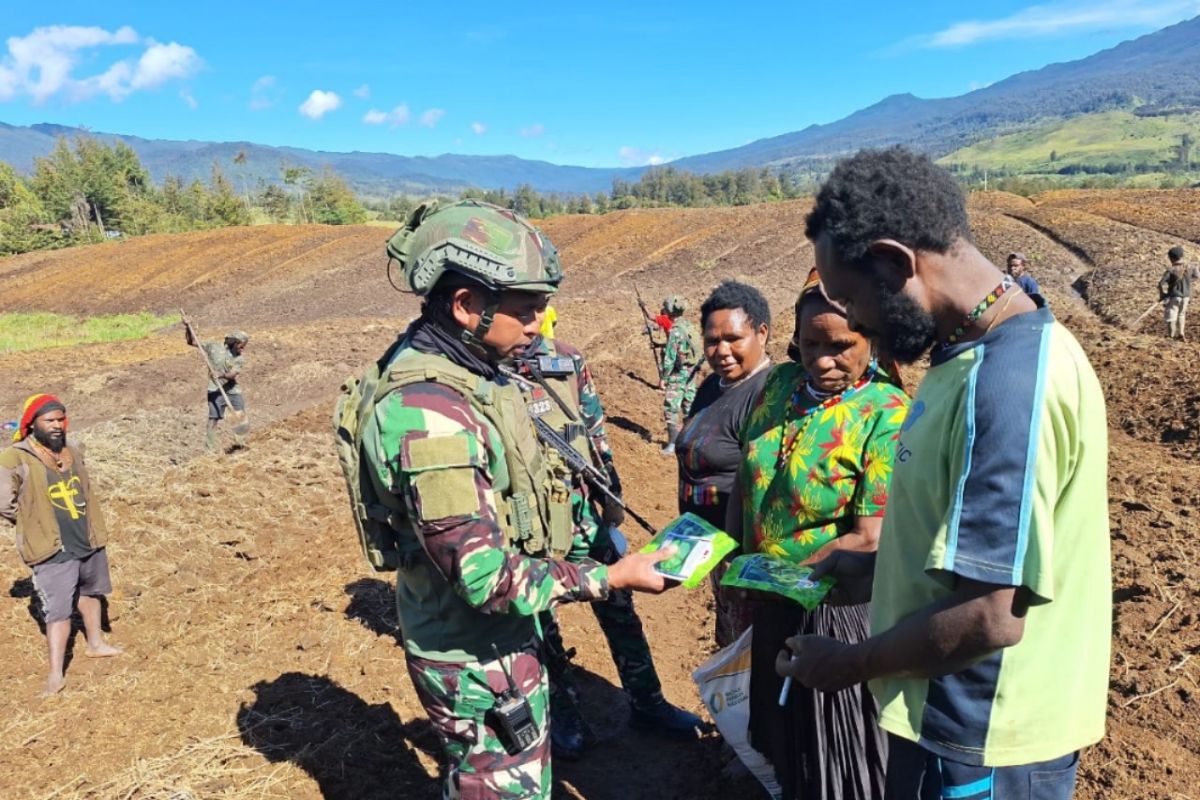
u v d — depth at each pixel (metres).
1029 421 1.49
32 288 44.12
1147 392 10.29
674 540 2.42
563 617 5.34
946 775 1.77
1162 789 3.29
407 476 2.21
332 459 9.54
